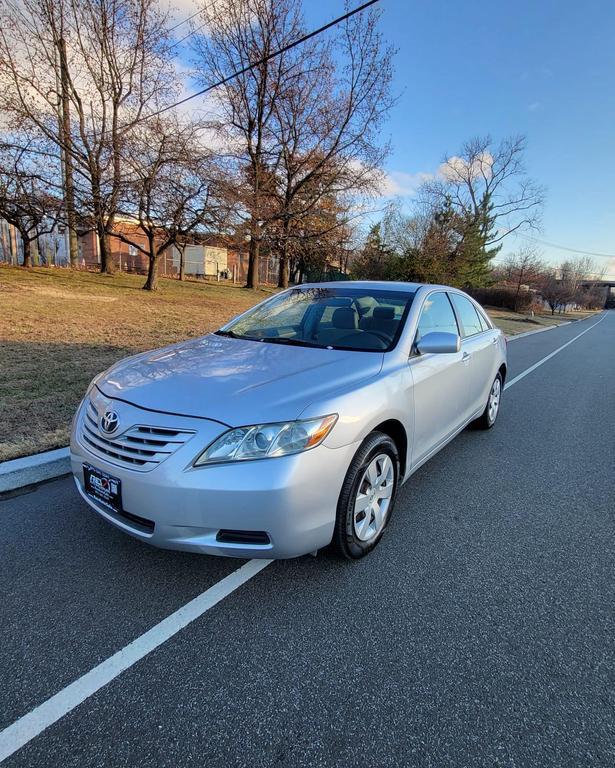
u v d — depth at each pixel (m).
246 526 2.21
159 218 15.67
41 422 4.43
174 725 1.74
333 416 2.39
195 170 14.68
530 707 1.85
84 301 12.70
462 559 2.87
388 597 2.49
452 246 33.28
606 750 1.68
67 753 1.63
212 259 38.50
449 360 3.72
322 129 23.06
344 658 2.08
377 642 2.18
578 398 7.70
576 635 2.26
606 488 4.03
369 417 2.58
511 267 52.88
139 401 2.47
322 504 2.37
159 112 15.86
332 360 2.94
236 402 2.36
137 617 2.28
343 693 1.90
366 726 1.76
